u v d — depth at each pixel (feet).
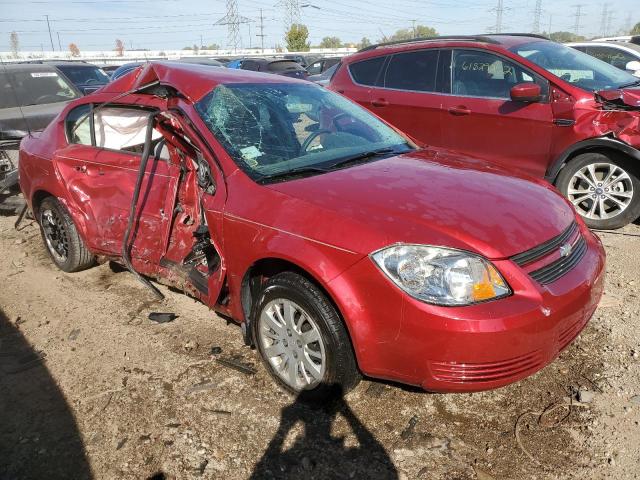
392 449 8.71
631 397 9.63
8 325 13.15
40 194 15.51
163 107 12.25
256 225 9.53
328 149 11.80
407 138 13.42
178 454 8.76
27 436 9.31
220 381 10.49
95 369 11.10
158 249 12.51
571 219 10.05
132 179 12.93
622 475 8.05
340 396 9.51
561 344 8.77
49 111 25.53
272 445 8.87
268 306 9.85
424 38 22.34
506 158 19.13
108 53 136.98
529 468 8.26
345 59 24.32
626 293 13.34
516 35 21.66
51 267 16.52
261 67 53.83
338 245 8.54
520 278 8.23
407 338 8.12
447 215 8.77
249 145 11.11
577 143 17.21
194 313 13.17
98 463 8.66
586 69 19.25
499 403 9.65
